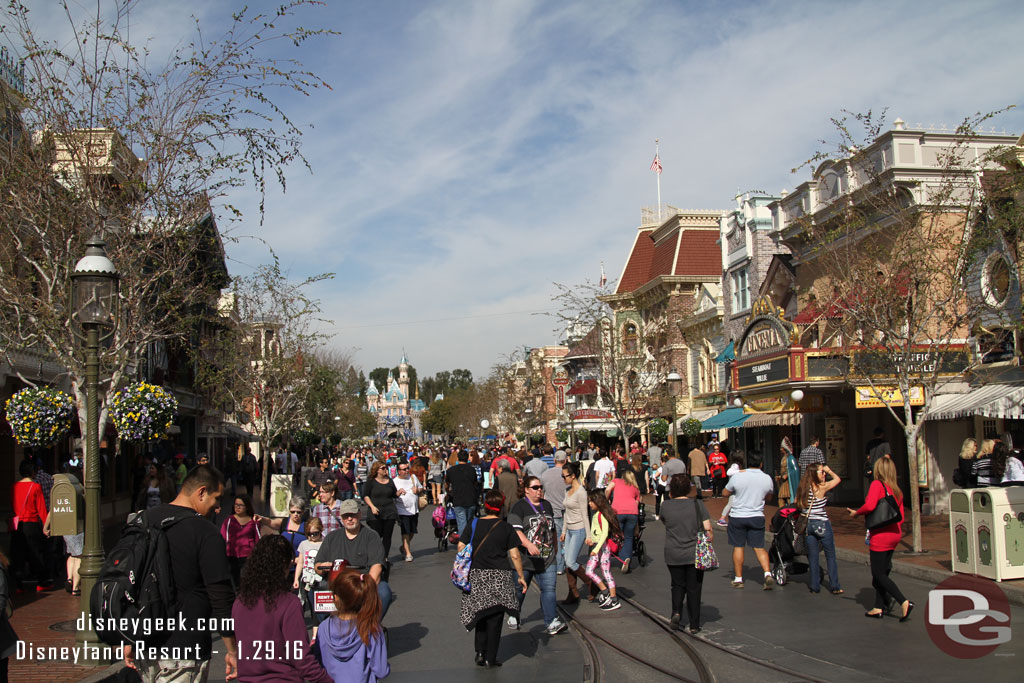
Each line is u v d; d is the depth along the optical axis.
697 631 9.66
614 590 11.56
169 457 32.16
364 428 84.88
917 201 18.41
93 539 8.98
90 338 9.23
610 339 36.34
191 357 30.28
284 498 19.38
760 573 13.86
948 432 21.23
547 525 10.15
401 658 9.06
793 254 27.83
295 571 10.16
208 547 5.60
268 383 30.31
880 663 8.05
